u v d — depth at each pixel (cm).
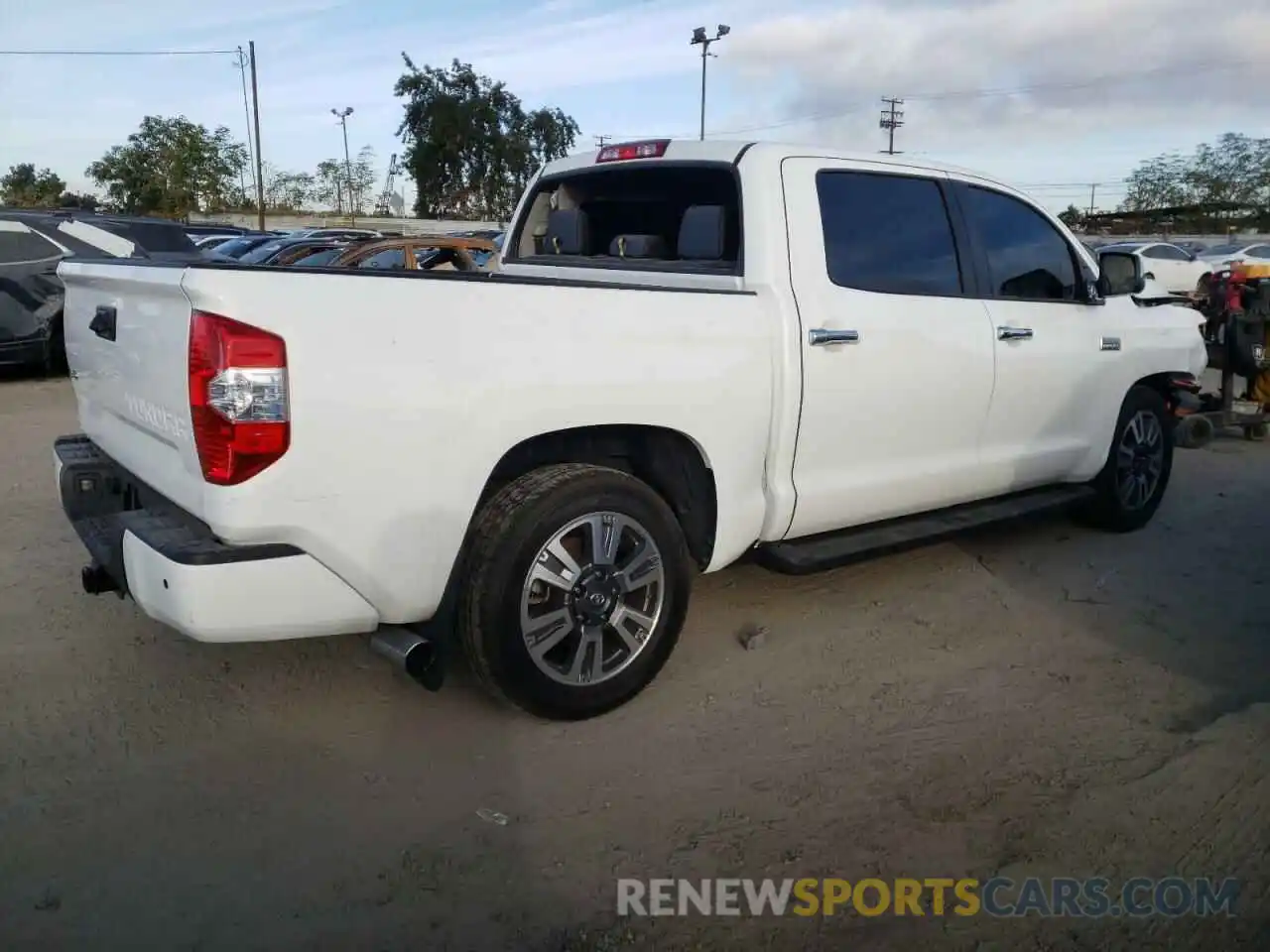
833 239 441
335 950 267
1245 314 844
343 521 314
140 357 337
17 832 312
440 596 343
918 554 575
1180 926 279
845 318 432
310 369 300
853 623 480
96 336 385
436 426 324
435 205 4788
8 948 264
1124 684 421
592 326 357
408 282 319
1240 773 351
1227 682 423
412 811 327
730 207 439
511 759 358
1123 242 3164
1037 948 271
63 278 420
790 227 425
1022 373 511
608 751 365
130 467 372
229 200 4475
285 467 301
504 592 347
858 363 435
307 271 304
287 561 311
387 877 296
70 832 313
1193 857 307
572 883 295
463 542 349
